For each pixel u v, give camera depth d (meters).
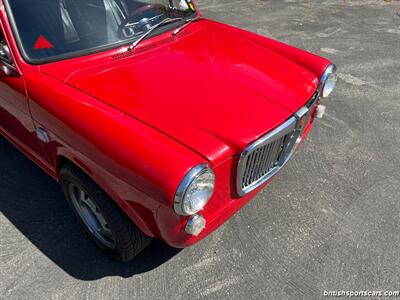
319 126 4.25
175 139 2.10
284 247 2.85
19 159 3.78
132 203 2.18
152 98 2.40
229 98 2.46
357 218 3.10
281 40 6.68
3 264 2.76
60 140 2.46
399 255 2.78
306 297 2.50
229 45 3.16
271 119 2.36
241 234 2.96
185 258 2.79
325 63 3.15
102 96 2.40
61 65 2.67
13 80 2.71
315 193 3.35
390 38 6.83
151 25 3.09
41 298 2.53
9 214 3.17
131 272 2.70
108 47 2.82
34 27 2.68
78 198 2.79
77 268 2.74
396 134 4.14
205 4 8.83
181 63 2.78
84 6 2.83
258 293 2.53
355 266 2.70
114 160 2.08
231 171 2.24
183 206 1.91
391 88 5.07
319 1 8.98
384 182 3.47
